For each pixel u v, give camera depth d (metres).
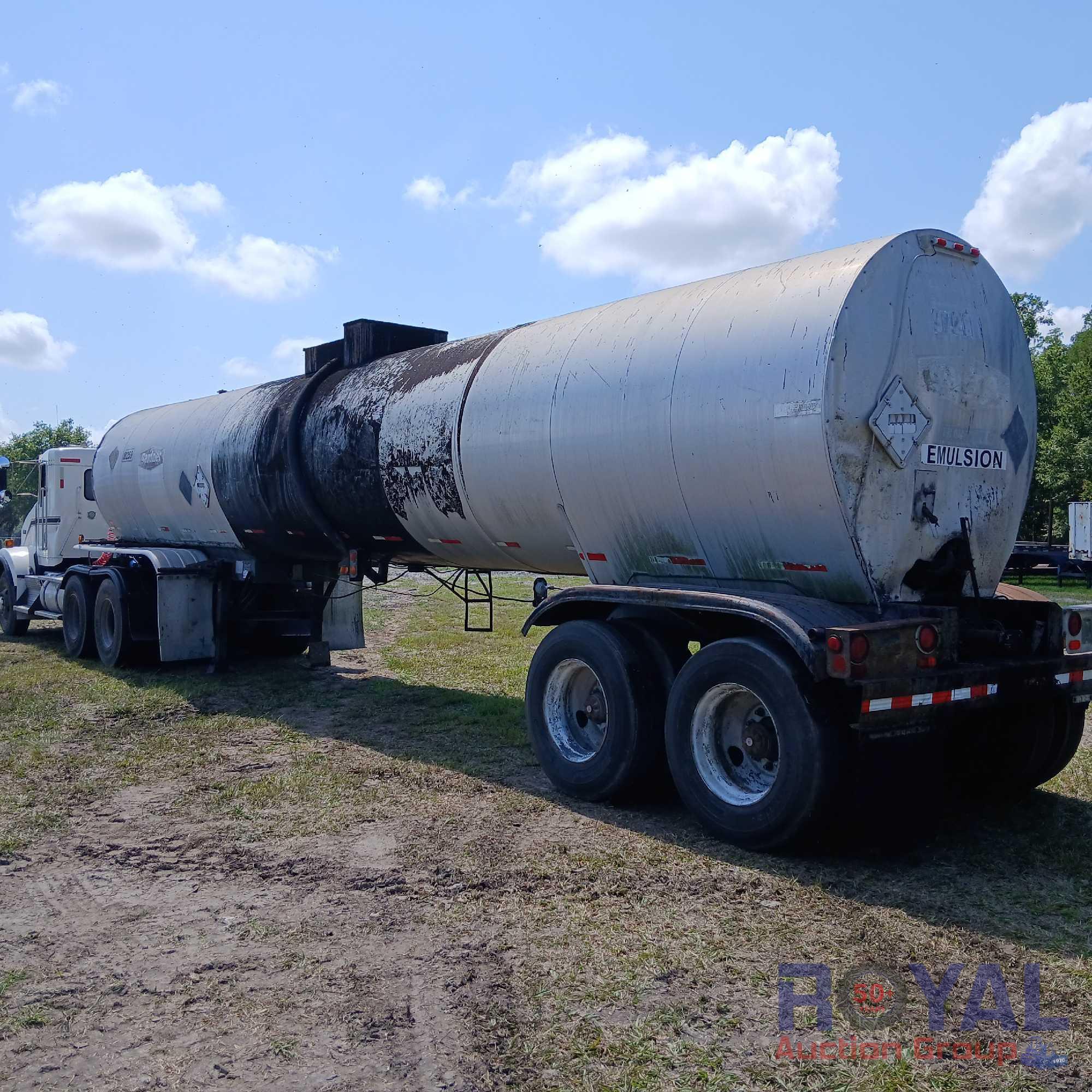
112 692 9.60
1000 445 5.74
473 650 12.73
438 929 4.18
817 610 5.04
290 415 9.05
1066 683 5.49
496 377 7.06
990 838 5.40
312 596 10.74
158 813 5.89
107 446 13.01
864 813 4.95
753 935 4.11
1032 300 50.22
